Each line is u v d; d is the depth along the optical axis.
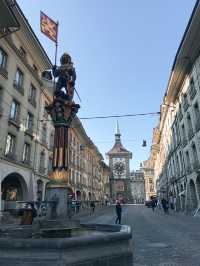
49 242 3.78
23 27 23.16
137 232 12.73
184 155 30.08
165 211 28.36
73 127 42.53
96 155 66.12
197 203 25.39
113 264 4.32
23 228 6.06
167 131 43.91
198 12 19.23
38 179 26.81
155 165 80.00
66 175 7.67
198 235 11.06
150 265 6.16
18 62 23.62
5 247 3.87
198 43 22.02
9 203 21.22
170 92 33.12
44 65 28.77
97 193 65.12
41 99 28.98
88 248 4.04
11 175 22.27
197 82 23.47
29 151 25.30
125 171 95.50
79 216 26.61
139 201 104.12
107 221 19.86
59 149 7.87
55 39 9.55
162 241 9.77
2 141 20.20
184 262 6.43
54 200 7.12
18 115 23.25
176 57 25.14
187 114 27.73
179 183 34.06
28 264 3.73
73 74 8.76
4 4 17.39
